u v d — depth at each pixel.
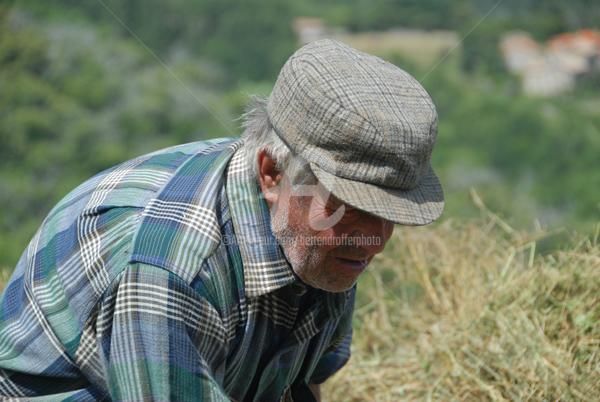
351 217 3.96
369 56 4.05
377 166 3.88
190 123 40.84
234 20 49.78
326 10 51.81
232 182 4.20
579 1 41.03
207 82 45.91
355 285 4.81
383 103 3.88
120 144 40.00
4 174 37.69
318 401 5.33
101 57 44.97
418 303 7.52
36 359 4.29
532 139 40.28
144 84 43.91
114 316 4.00
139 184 4.32
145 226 4.10
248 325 4.22
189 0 48.72
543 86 42.25
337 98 3.87
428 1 48.19
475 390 6.11
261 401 4.60
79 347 4.19
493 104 41.44
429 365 6.53
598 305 6.25
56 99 41.75
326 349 5.03
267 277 4.16
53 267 4.32
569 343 6.15
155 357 3.93
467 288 7.08
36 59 43.59
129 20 48.09
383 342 7.27
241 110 4.36
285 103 3.99
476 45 43.34
